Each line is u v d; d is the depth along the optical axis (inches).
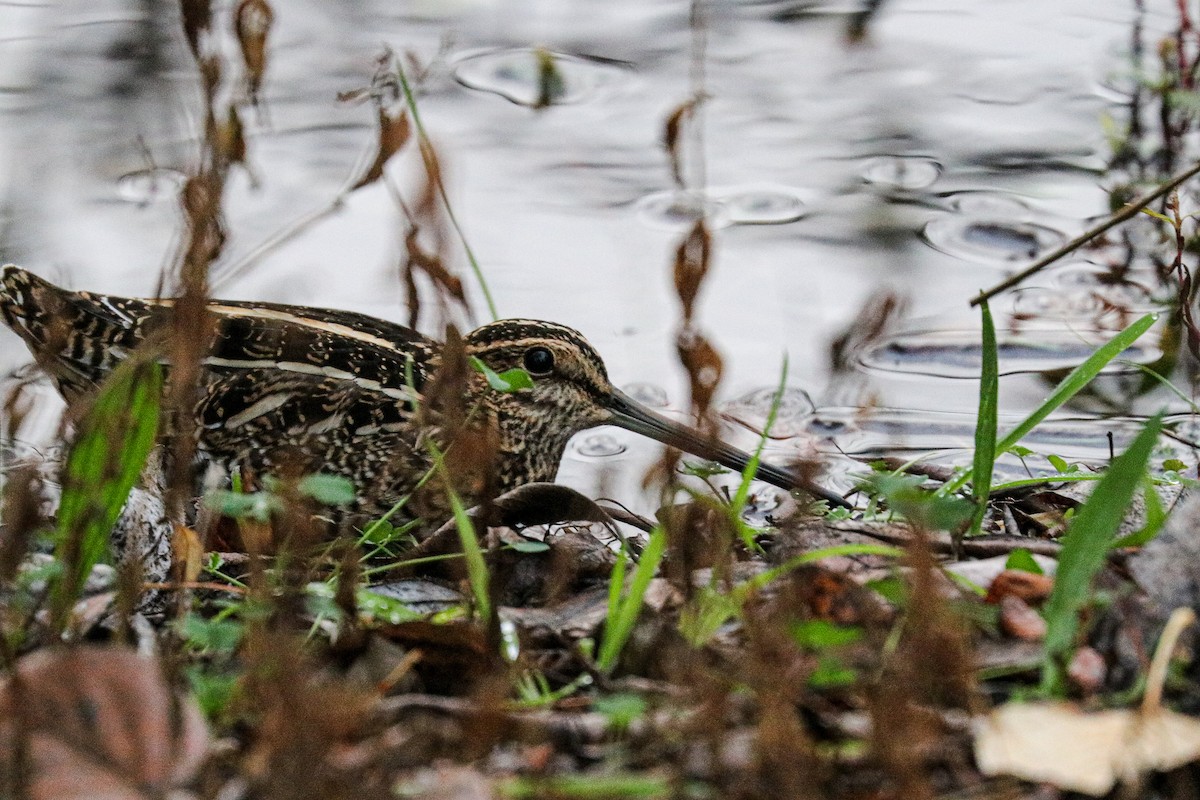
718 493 274.5
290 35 613.9
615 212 544.7
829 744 215.8
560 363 433.4
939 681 218.5
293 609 243.6
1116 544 260.4
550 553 291.7
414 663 244.4
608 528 327.9
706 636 240.8
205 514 310.0
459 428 263.3
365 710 206.8
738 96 606.5
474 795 197.0
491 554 283.9
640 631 243.9
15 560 227.8
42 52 578.9
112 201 534.0
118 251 510.0
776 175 562.9
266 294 493.7
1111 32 632.4
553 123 588.7
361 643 245.4
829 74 615.5
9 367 444.1
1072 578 229.0
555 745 217.2
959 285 509.0
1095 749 208.1
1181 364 455.5
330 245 520.4
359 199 538.0
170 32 576.4
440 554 317.7
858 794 206.2
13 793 192.7
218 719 221.6
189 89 563.2
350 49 609.6
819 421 445.1
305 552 264.2
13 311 407.8
